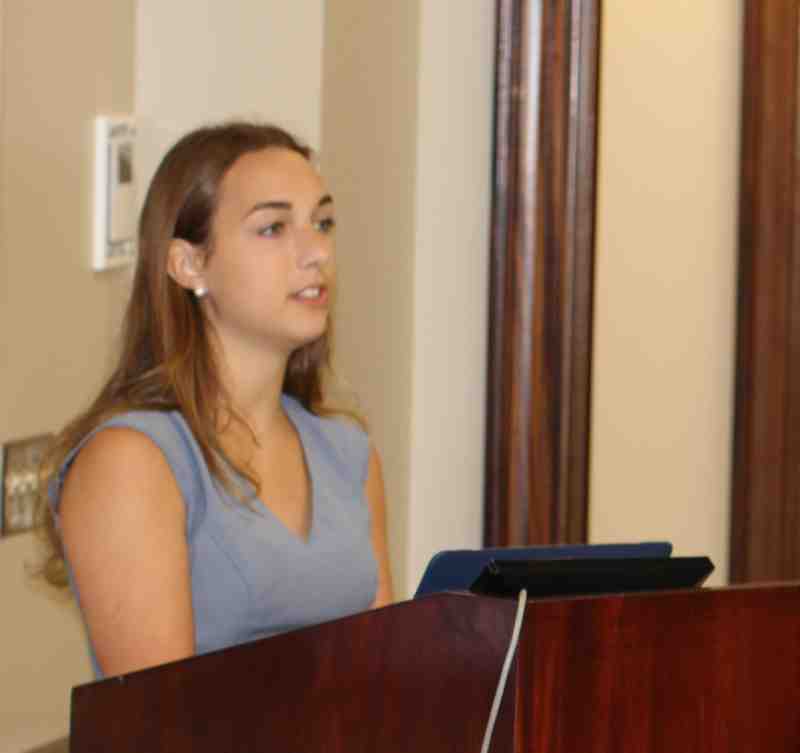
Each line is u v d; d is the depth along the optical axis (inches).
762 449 202.8
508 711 76.6
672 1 199.0
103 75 174.4
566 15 187.2
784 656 85.2
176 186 127.6
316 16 192.7
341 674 83.9
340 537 129.8
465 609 78.5
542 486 190.4
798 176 200.2
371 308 191.5
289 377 140.4
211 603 119.4
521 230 188.5
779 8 198.7
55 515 122.8
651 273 201.3
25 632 162.4
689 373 204.1
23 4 157.8
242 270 125.0
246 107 191.0
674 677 81.8
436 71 190.1
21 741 162.4
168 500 118.6
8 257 156.8
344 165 192.1
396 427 191.5
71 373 169.6
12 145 156.8
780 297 201.5
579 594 83.9
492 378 190.2
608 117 197.6
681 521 205.3
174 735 92.5
